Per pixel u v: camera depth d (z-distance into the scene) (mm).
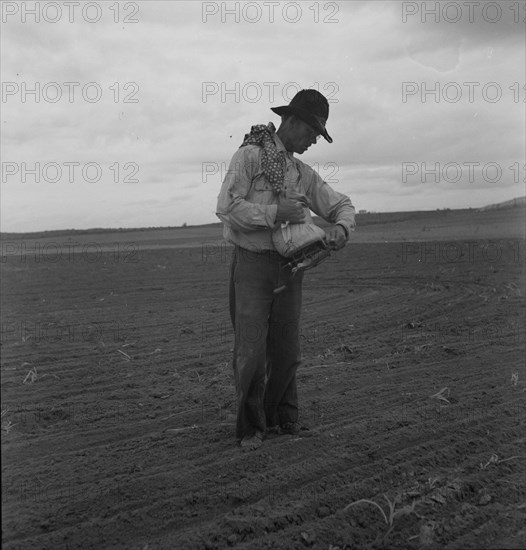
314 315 9922
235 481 3994
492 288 12305
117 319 9766
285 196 4441
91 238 38625
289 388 4797
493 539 3381
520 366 6645
